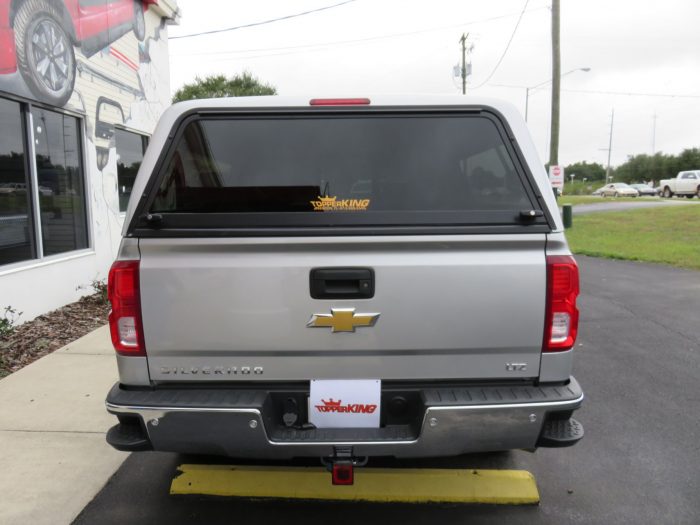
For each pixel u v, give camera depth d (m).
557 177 18.83
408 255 2.62
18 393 4.73
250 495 3.24
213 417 2.55
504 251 2.64
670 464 3.64
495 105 2.82
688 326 6.99
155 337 2.64
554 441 2.65
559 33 19.59
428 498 3.20
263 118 2.81
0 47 6.30
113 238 9.47
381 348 2.65
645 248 14.47
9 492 3.29
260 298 2.62
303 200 2.74
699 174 34.97
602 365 5.53
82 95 8.27
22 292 6.78
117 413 2.58
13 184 6.77
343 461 2.62
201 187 2.73
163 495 3.28
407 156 2.80
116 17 9.53
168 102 12.49
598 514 3.10
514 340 2.65
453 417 2.55
